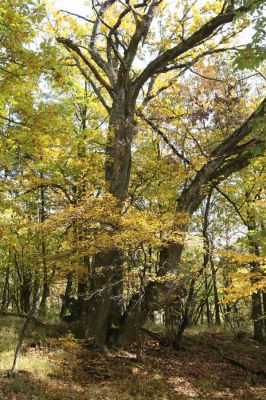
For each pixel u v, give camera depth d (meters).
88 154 12.90
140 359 10.99
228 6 11.77
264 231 6.70
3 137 7.90
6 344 10.20
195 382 10.39
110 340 11.46
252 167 14.54
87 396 8.05
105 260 11.03
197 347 14.04
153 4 12.71
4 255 18.33
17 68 7.17
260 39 5.59
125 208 11.23
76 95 15.18
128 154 12.21
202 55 13.68
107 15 15.33
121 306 12.97
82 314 11.52
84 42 15.20
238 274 8.09
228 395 9.89
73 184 12.17
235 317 19.52
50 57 6.86
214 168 12.67
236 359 13.30
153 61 12.23
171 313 12.82
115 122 12.73
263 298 17.66
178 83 14.44
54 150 11.30
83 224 9.17
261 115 6.58
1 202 8.65
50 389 8.02
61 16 13.98
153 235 9.33
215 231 18.11
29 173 9.50
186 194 12.64
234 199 17.19
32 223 10.03
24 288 19.19
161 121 14.35
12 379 8.01
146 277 10.34
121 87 12.86
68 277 11.65
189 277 13.02
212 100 13.58
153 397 8.80
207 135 14.67
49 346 10.59
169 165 13.70
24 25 6.57
